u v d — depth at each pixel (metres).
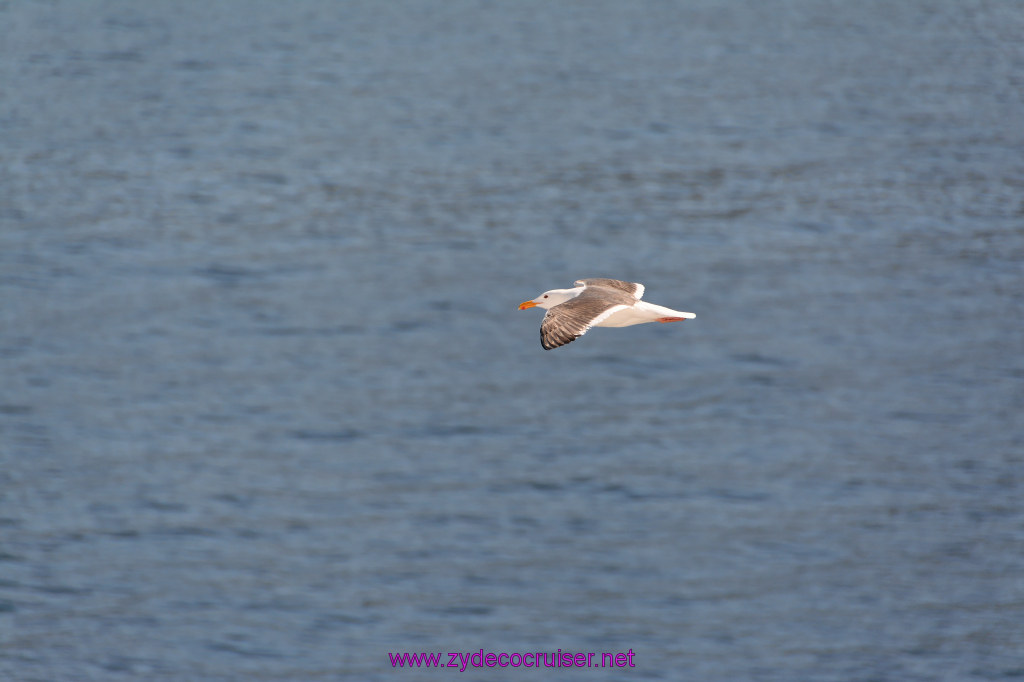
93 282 47.34
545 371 40.66
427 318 44.94
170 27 96.94
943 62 87.31
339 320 44.62
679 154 65.62
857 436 36.09
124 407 37.47
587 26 100.19
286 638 27.08
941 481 33.53
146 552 30.00
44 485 32.91
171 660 26.42
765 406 38.06
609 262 50.41
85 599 28.23
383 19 102.25
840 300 46.34
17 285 46.62
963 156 64.75
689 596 28.59
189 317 44.41
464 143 67.94
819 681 25.97
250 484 33.25
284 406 37.91
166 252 50.88
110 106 74.44
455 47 92.69
